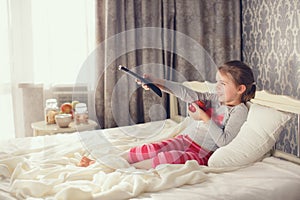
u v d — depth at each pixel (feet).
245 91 7.04
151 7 10.67
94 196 5.10
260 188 5.65
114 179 5.55
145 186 5.43
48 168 6.25
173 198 5.23
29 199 5.20
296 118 9.02
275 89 10.01
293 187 5.82
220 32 11.29
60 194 5.04
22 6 10.00
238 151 6.52
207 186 5.71
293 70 9.28
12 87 10.18
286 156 7.14
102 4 10.37
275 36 9.90
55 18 10.28
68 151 6.99
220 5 11.21
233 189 5.58
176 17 10.88
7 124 10.28
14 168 6.43
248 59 11.17
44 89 10.41
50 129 8.80
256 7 10.64
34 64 10.30
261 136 6.66
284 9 9.51
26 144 7.70
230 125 6.57
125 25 10.55
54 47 10.37
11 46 10.02
